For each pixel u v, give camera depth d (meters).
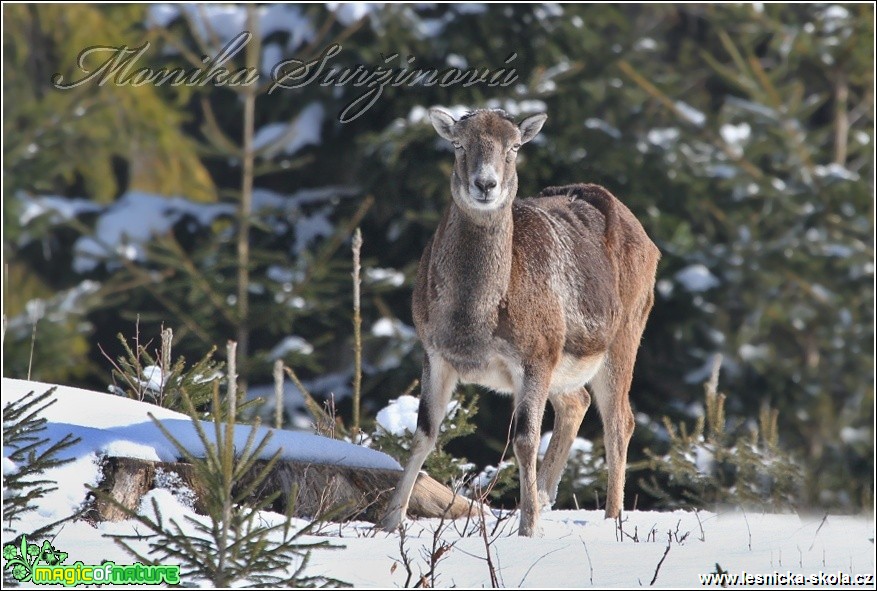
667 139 58.78
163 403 27.09
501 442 49.81
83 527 21.00
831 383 59.16
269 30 57.62
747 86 60.34
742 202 59.56
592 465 34.69
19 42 59.88
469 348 23.95
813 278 58.28
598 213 28.72
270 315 50.09
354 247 30.80
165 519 21.42
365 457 25.36
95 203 59.88
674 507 33.25
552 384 26.53
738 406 56.53
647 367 55.00
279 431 24.95
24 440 19.84
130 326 56.94
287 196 58.94
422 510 25.41
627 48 61.38
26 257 59.12
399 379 51.59
